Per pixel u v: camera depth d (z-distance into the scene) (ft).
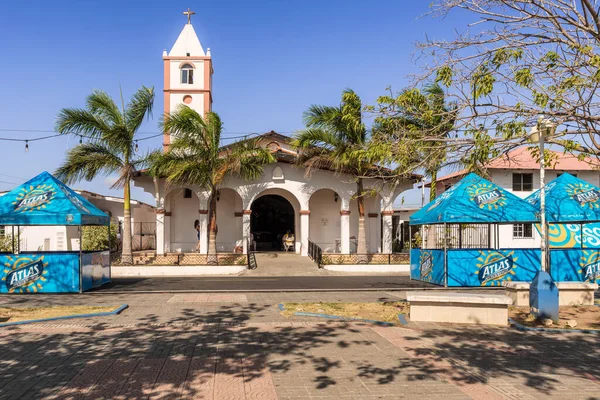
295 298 44.37
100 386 19.39
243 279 64.59
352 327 30.63
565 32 32.99
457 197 51.57
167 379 20.35
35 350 24.77
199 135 71.97
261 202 103.55
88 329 29.81
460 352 24.90
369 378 20.77
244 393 18.83
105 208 104.58
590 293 39.04
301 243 88.69
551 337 28.27
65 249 86.12
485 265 52.49
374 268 76.38
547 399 18.43
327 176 88.79
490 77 32.04
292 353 24.56
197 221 95.81
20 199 47.19
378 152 35.22
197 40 104.53
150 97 72.23
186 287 53.26
